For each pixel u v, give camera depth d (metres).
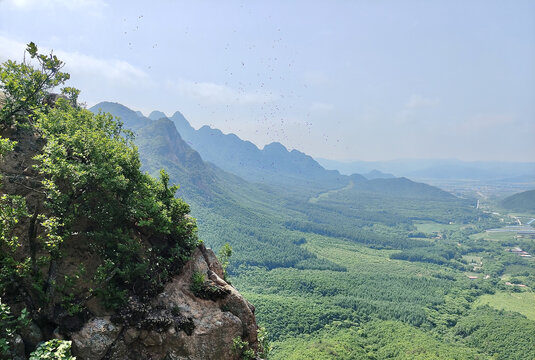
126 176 29.33
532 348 132.12
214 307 28.59
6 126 28.30
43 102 36.75
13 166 27.80
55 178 25.52
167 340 25.59
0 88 27.67
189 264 30.77
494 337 143.12
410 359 117.12
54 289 23.86
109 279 24.97
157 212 29.33
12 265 22.88
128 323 24.77
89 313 24.36
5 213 22.75
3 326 20.73
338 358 109.50
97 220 26.66
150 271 27.91
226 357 27.17
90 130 30.25
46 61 28.94
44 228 25.72
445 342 143.75
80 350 22.84
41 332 22.89
